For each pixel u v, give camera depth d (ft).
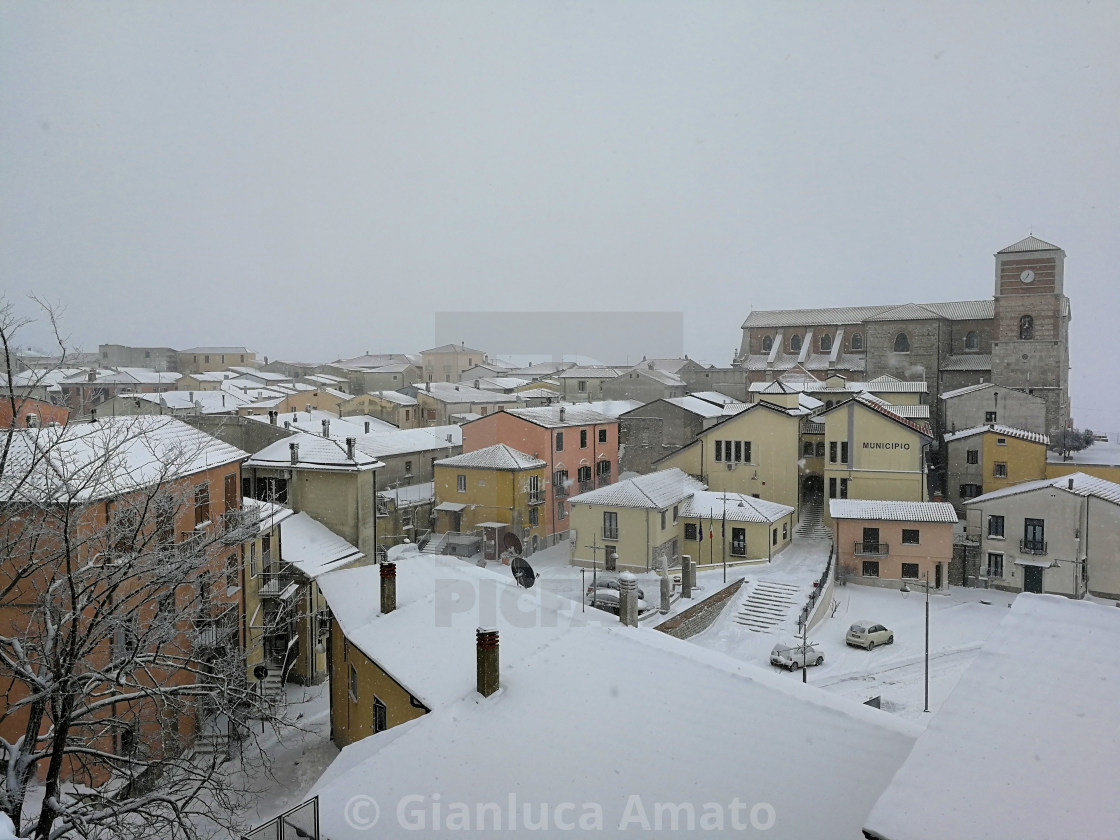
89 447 60.59
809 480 173.47
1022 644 30.27
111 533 52.95
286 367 364.58
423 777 41.47
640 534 128.77
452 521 146.41
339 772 45.65
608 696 47.50
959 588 132.57
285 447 114.11
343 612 71.72
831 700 45.83
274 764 72.08
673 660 51.37
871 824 22.16
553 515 150.71
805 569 127.34
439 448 175.83
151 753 63.10
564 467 154.61
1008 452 155.74
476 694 49.65
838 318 251.80
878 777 37.55
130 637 57.11
